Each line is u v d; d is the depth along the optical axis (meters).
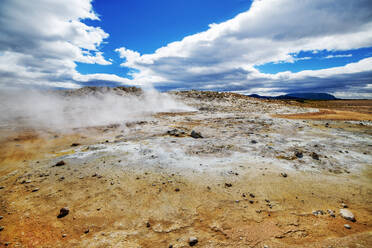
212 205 5.59
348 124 18.88
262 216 5.10
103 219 5.04
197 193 6.21
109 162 8.86
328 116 24.73
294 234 4.45
